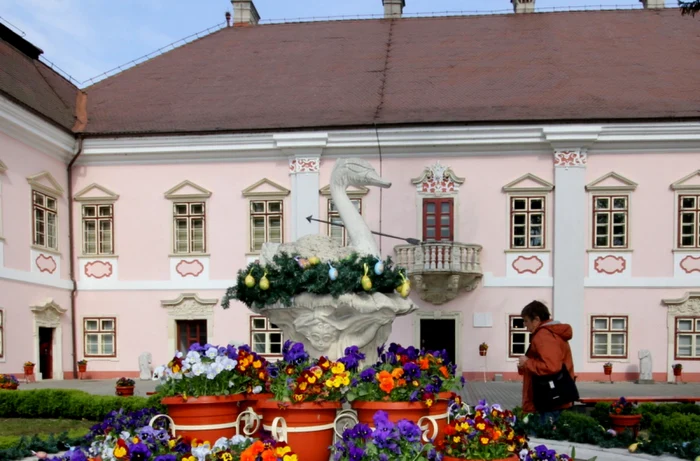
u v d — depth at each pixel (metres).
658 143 23.52
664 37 28.84
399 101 25.31
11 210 21.27
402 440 5.34
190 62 29.94
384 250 24.42
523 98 24.86
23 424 12.51
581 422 7.78
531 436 7.73
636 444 7.25
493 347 23.98
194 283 25.09
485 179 24.23
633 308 23.61
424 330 24.45
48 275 23.47
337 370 6.12
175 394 6.44
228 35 32.16
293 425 6.02
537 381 7.78
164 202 25.27
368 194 24.58
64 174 25.06
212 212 25.14
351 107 25.19
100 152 25.02
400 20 32.25
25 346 21.77
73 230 25.31
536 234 24.20
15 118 21.12
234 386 6.63
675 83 25.08
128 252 25.31
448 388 6.72
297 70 28.34
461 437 5.88
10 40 25.19
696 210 23.55
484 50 28.78
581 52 27.98
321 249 7.96
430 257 23.25
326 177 24.59
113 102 27.08
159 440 5.86
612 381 23.41
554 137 23.47
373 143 24.22
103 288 25.28
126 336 25.11
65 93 26.77
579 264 23.70
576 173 23.70
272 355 24.80
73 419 13.35
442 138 24.02
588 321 23.67
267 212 24.97
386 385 6.01
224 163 25.17
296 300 7.45
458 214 24.27
